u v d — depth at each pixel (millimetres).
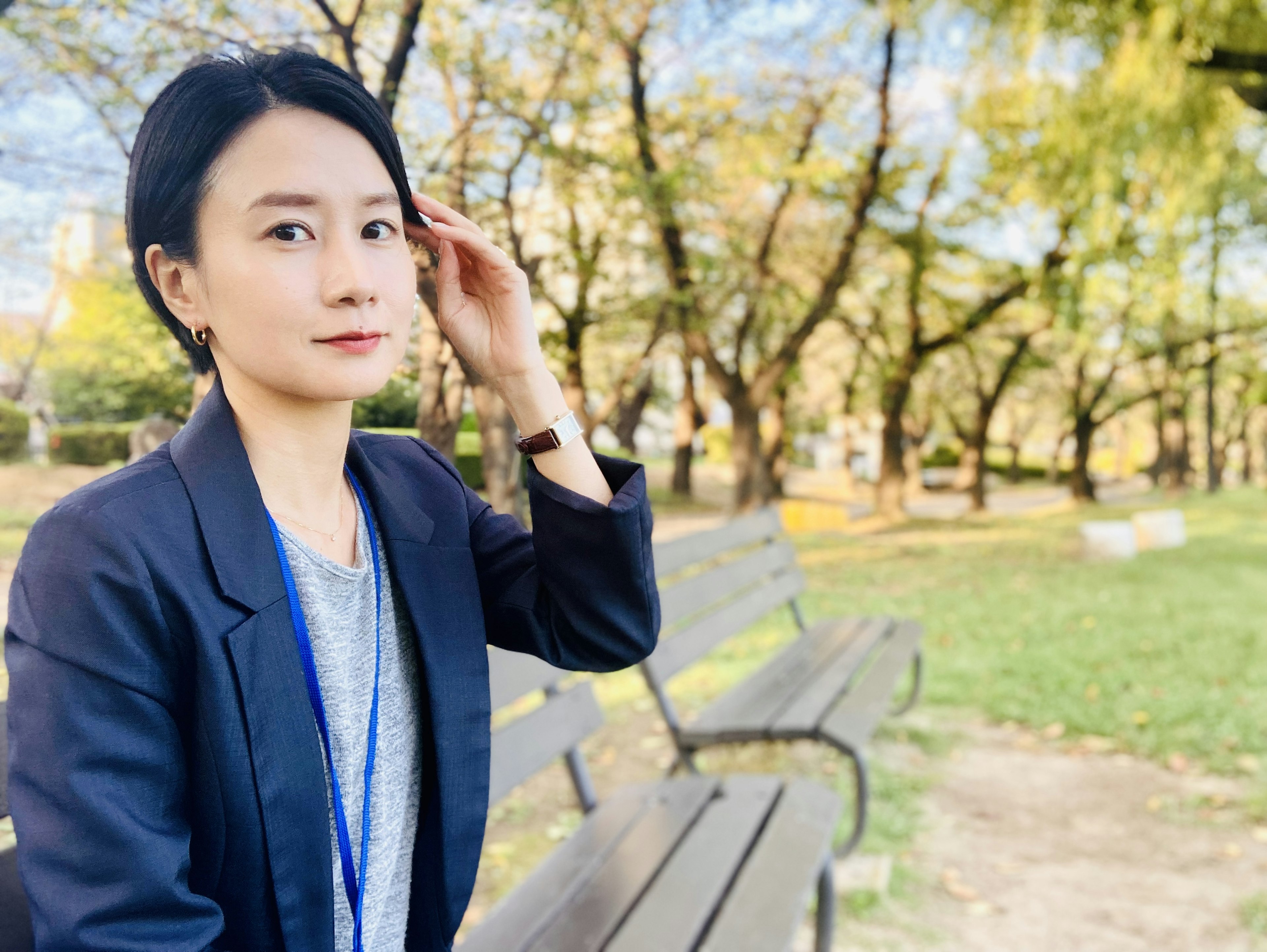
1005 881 3367
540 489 1100
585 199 4871
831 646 4438
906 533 16062
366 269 881
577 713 2584
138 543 810
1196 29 8734
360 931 962
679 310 11117
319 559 938
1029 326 20844
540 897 2104
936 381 27812
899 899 3205
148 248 906
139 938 777
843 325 20422
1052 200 10953
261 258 860
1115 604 7812
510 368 1104
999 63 9875
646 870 2227
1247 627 6715
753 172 13031
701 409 20625
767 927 1998
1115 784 4188
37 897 761
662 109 10859
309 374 876
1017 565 10961
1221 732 4586
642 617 1131
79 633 781
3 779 1147
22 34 2133
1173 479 30219
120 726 789
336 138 887
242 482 885
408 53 2660
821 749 4562
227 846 855
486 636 1156
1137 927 3080
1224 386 34406
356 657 975
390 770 1004
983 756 4543
